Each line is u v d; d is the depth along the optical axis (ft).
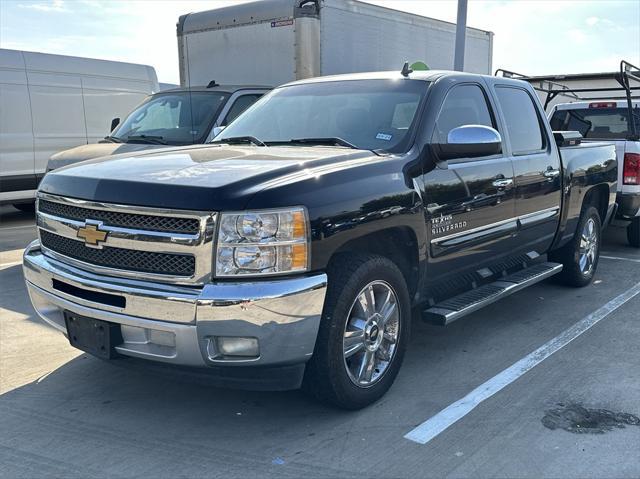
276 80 30.22
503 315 18.72
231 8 31.50
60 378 14.15
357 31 31.37
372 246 13.08
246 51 31.04
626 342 16.43
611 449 11.10
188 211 10.47
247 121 16.70
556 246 19.72
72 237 11.96
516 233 16.92
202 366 10.72
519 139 17.47
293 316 10.62
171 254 10.73
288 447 11.23
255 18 30.37
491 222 15.74
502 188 15.97
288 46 29.43
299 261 10.75
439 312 14.01
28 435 11.69
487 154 14.43
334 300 11.44
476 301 14.89
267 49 30.27
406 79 15.40
